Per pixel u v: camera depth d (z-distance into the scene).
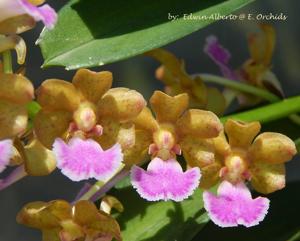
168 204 0.25
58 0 0.50
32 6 0.20
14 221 0.55
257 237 0.27
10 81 0.21
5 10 0.21
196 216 0.25
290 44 0.54
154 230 0.25
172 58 0.29
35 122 0.22
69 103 0.22
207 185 0.23
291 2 0.54
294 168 0.52
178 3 0.24
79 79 0.22
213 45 0.32
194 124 0.23
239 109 0.29
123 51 0.23
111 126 0.22
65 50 0.23
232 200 0.23
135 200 0.25
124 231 0.25
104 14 0.24
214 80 0.29
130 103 0.22
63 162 0.21
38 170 0.22
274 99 0.29
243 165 0.23
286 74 0.54
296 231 0.27
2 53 0.22
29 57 0.53
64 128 0.22
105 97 0.22
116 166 0.21
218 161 0.23
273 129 0.29
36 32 0.53
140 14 0.24
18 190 0.55
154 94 0.23
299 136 0.29
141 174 0.22
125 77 0.54
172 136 0.23
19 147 0.22
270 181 0.23
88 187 0.26
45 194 0.55
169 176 0.22
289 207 0.28
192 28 0.23
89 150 0.22
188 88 0.29
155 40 0.23
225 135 0.24
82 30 0.23
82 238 0.23
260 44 0.31
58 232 0.23
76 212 0.23
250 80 0.31
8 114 0.21
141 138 0.23
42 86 0.22
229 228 0.27
